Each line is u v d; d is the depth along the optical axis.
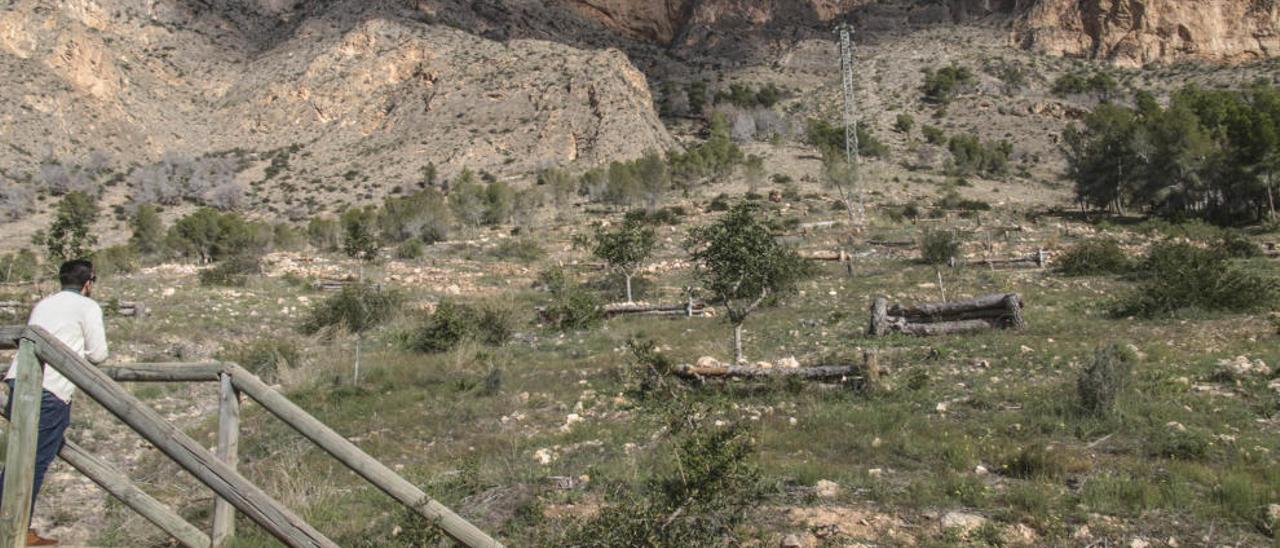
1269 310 15.77
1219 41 125.00
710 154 73.94
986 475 7.12
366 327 18.14
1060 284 22.98
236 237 47.16
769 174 73.75
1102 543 5.57
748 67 150.00
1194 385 10.17
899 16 158.75
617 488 6.36
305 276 31.83
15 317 18.83
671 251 37.09
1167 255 22.50
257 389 4.21
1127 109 63.50
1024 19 139.25
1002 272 26.50
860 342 15.30
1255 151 43.56
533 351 16.81
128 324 18.80
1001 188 69.38
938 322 16.53
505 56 115.06
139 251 48.66
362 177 93.88
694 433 5.32
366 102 111.88
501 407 10.86
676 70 150.75
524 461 7.88
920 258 30.25
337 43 117.69
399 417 10.46
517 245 39.81
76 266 5.13
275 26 135.00
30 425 3.98
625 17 170.38
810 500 6.33
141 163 96.88
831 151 71.00
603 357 14.70
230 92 117.12
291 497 6.65
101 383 3.97
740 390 10.94
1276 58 119.88
